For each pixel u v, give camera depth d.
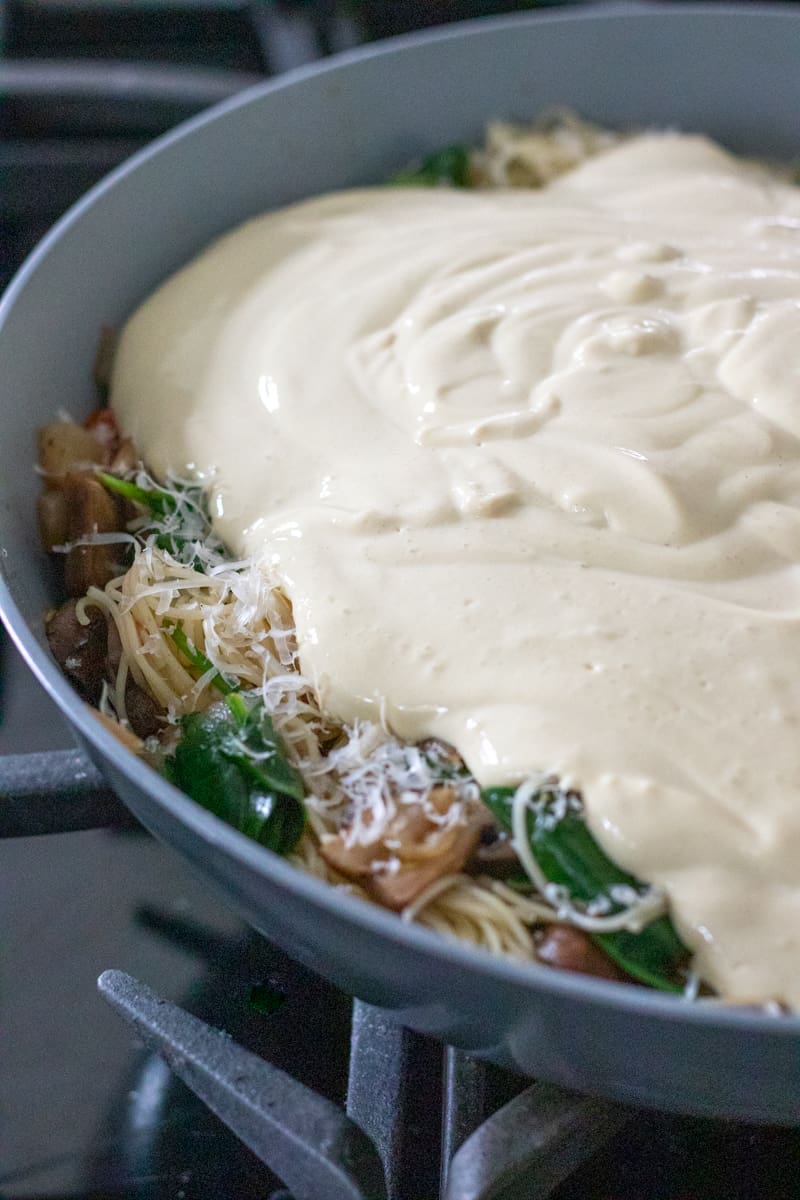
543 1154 0.43
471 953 0.39
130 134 0.76
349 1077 0.47
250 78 0.80
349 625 0.48
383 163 0.70
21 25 0.85
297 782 0.47
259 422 0.55
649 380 0.54
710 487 0.51
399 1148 0.45
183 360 0.58
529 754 0.45
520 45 0.70
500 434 0.53
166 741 0.49
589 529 0.50
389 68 0.68
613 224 0.63
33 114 0.76
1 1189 0.46
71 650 0.51
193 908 0.52
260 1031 0.49
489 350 0.56
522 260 0.60
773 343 0.54
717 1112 0.44
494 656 0.47
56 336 0.59
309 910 0.41
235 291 0.61
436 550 0.50
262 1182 0.46
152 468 0.56
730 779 0.45
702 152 0.69
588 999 0.39
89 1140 0.47
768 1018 0.38
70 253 0.60
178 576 0.52
